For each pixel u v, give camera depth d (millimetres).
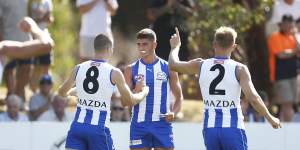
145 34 24750
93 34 34469
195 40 39531
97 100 21734
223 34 20969
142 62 24984
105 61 22031
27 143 29891
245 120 35219
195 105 40969
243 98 35250
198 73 21312
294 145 33094
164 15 36281
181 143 31672
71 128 21906
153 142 24781
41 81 33500
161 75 24781
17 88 35625
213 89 20859
